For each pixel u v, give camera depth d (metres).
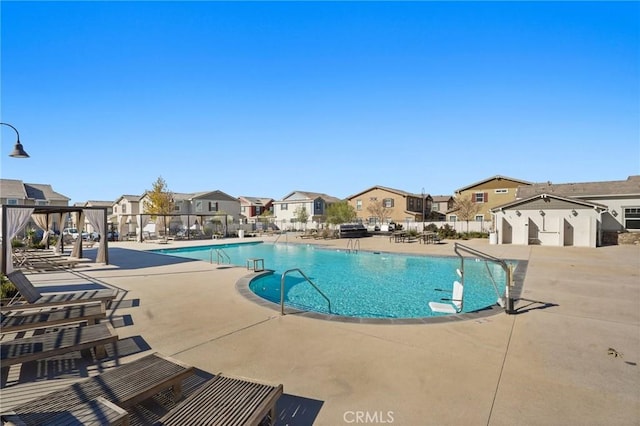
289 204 49.75
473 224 28.69
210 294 7.81
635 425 2.82
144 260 14.67
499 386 3.46
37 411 2.60
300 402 3.18
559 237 19.52
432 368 3.89
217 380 3.14
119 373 3.32
